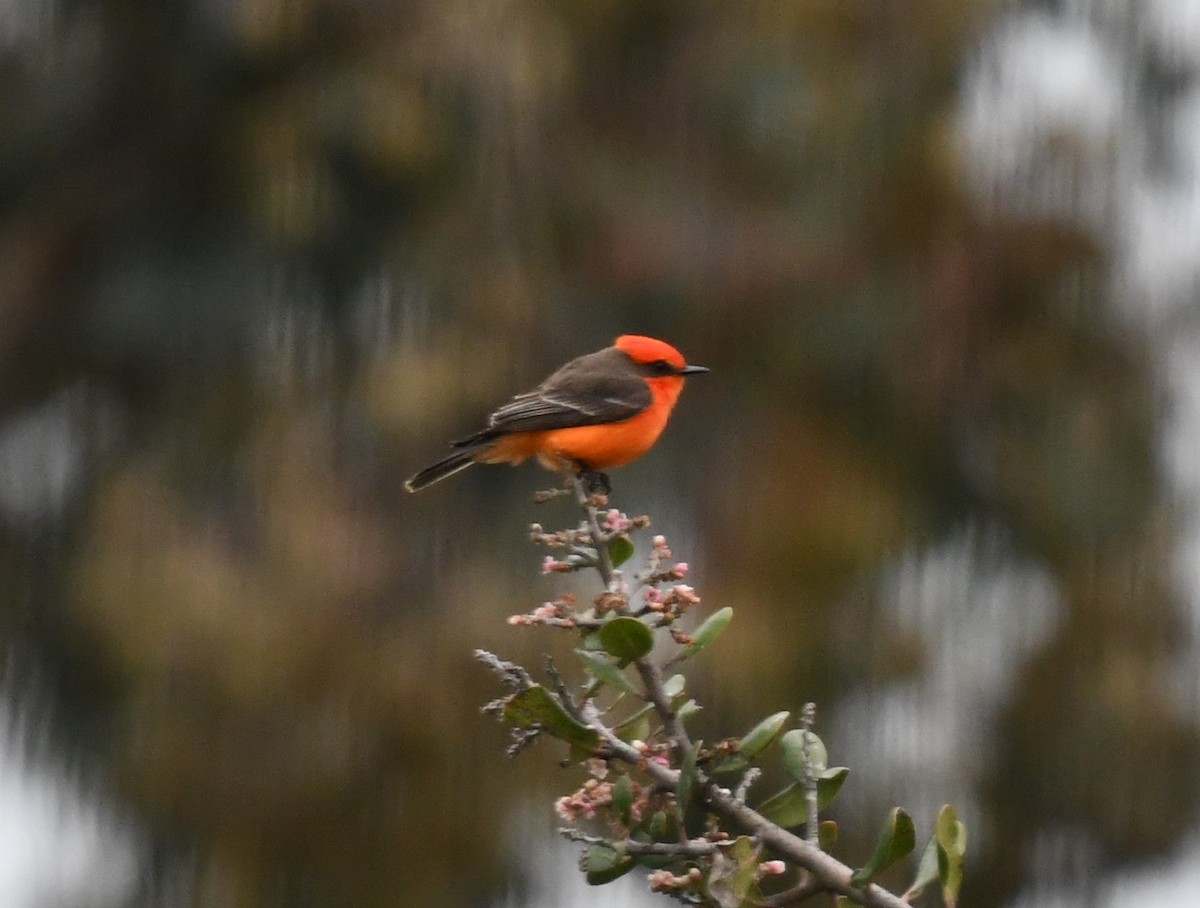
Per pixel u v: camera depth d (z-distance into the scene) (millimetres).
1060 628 14773
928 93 14914
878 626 13875
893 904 4539
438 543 13789
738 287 14633
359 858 12891
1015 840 14742
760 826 4637
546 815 12984
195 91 15766
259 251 15172
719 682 13094
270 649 12953
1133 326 15406
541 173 14531
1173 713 14719
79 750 15234
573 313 14492
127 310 15633
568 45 14797
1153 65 16734
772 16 15086
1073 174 15094
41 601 15750
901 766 14172
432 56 14125
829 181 14922
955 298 14648
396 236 14562
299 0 14258
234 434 14664
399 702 12914
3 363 16141
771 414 14594
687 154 15141
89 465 16031
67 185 16438
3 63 16500
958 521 14945
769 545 13875
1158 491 15344
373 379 13781
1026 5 16484
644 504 14391
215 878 12898
